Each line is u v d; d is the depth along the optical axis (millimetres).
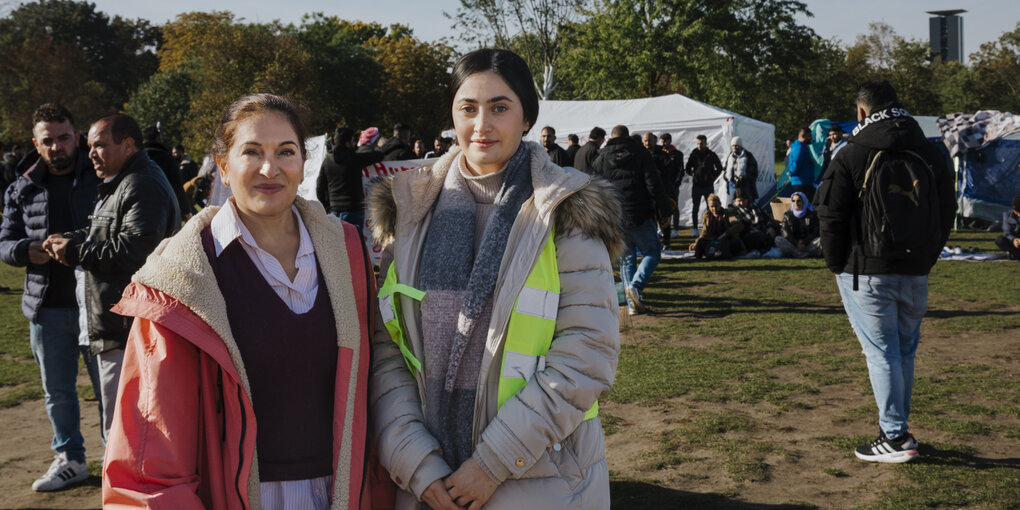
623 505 3814
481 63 2102
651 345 7242
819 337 7434
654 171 8625
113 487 1752
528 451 1915
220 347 1791
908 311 4277
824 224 4309
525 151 2143
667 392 5688
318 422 1957
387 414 2062
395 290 2096
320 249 1995
